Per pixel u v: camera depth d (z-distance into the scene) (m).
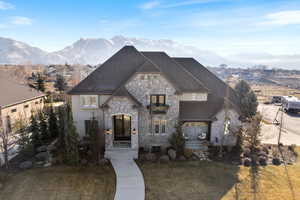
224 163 18.98
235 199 14.05
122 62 23.00
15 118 27.61
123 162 18.59
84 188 14.88
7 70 85.62
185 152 19.69
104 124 20.50
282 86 97.00
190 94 22.83
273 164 19.23
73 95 21.47
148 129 21.23
